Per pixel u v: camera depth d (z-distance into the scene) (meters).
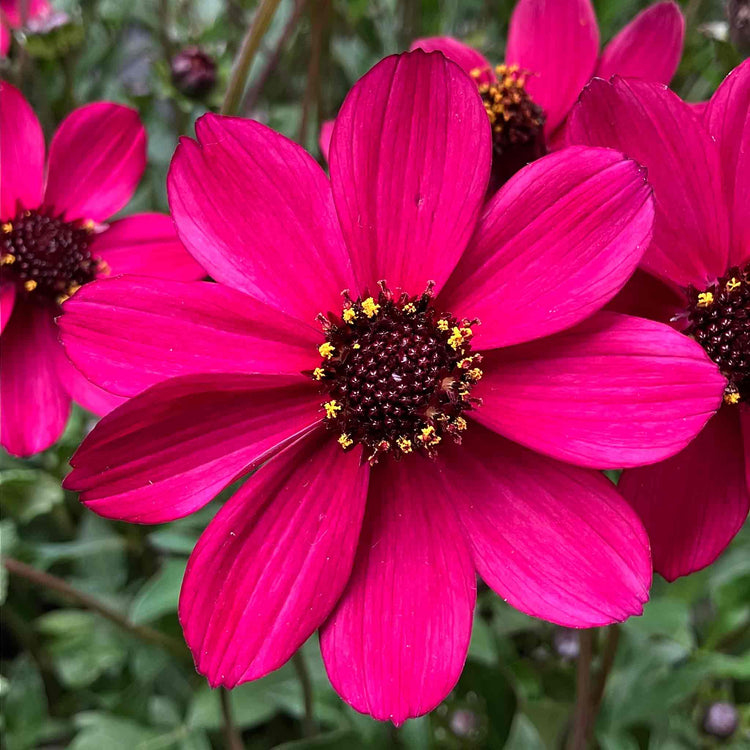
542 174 0.08
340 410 0.09
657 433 0.07
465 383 0.08
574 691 0.17
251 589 0.08
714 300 0.09
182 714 0.19
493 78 0.13
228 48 0.21
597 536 0.08
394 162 0.08
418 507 0.09
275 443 0.08
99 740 0.17
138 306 0.08
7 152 0.13
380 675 0.08
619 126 0.08
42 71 0.19
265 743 0.19
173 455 0.08
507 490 0.08
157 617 0.16
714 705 0.17
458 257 0.08
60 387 0.13
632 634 0.17
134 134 0.13
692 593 0.17
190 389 0.07
